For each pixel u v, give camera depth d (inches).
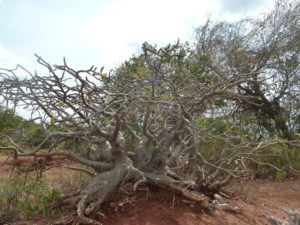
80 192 165.3
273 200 237.9
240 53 339.9
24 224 160.2
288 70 440.8
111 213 165.5
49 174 233.3
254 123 370.0
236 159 215.3
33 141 199.9
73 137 179.9
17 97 164.1
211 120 262.8
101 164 173.0
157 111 192.1
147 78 191.9
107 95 177.2
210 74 303.9
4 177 228.2
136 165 190.2
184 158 208.7
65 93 158.4
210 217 175.6
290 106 440.1
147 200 177.2
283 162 314.7
